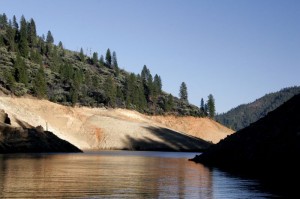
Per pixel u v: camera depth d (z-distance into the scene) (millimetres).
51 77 197000
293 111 58062
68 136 148250
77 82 195250
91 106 189500
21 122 120562
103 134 157625
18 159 70062
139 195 29578
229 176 44031
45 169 49062
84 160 72062
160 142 160625
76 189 31750
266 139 56094
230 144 65750
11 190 30578
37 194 28875
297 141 48938
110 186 34094
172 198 28672
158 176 43844
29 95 163875
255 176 44062
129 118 192375
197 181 39250
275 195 30281
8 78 160000
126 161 72688
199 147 164375
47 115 155625
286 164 47344
